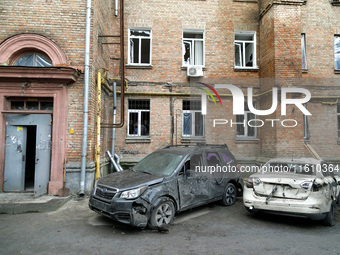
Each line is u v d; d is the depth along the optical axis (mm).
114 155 9070
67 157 6859
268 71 9742
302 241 4020
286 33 9422
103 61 8594
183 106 9992
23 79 6719
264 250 3668
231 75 10273
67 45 7137
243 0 10578
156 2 10125
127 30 9922
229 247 3770
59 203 5852
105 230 4414
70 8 7223
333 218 4852
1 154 6855
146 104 9883
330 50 10289
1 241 3926
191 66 9812
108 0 9484
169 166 5172
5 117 6910
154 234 4254
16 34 6930
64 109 6922
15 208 5406
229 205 6172
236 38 10797
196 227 4648
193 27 10211
